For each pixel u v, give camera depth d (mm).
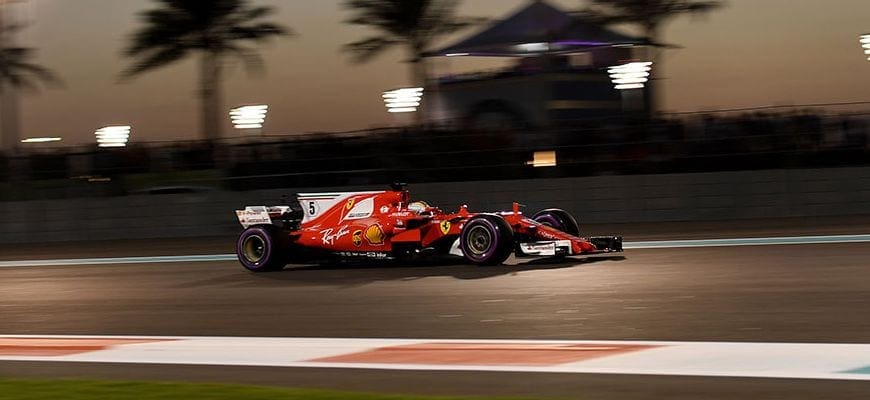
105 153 43062
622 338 12266
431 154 39438
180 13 48750
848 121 35312
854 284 15688
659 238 27500
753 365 10383
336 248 21750
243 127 44375
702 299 14977
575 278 18000
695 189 35906
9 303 19625
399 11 47719
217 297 18484
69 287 21906
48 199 43375
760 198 35375
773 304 14188
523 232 20875
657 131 37188
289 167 41000
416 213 21125
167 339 14055
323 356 12094
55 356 13125
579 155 37906
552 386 9922
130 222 42062
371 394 9539
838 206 34656
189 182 42156
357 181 40188
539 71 46344
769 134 36062
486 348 12062
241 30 49031
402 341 12883
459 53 46875
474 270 19953
